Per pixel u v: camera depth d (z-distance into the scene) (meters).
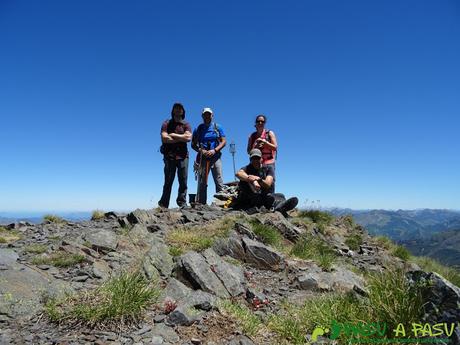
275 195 6.16
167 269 3.15
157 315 2.28
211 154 6.45
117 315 2.14
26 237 4.15
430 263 5.57
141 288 2.46
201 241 3.96
